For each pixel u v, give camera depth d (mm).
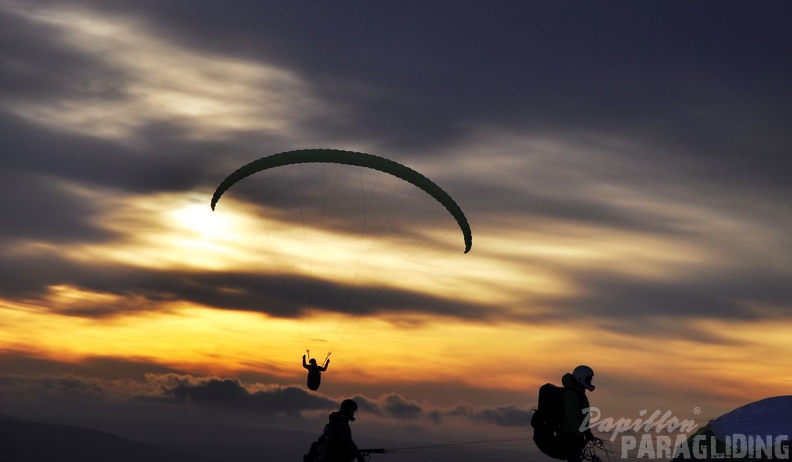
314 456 18922
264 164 32938
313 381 27203
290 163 32750
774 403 17375
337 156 32812
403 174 33156
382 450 18922
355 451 18844
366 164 32875
